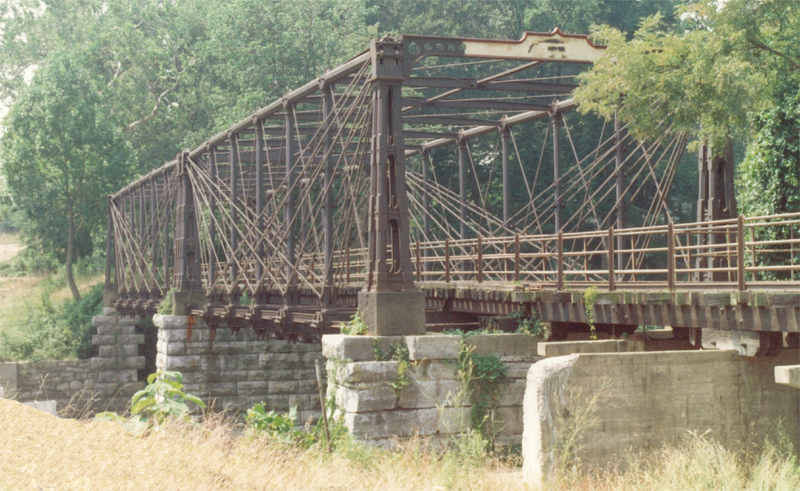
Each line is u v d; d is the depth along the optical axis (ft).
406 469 91.30
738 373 92.07
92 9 535.60
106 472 62.13
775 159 170.19
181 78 481.87
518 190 379.55
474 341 119.44
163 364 230.48
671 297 97.25
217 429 83.15
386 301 121.70
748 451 91.15
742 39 126.93
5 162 375.45
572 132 385.29
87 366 311.06
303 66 393.91
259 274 197.77
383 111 128.26
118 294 329.72
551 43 144.66
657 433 88.17
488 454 113.29
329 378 119.96
